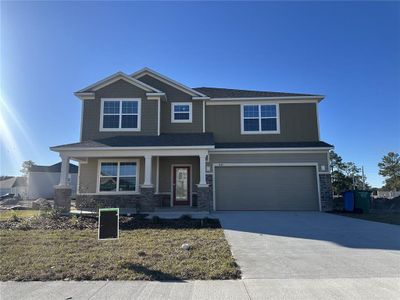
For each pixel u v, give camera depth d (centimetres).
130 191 1792
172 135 1867
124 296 477
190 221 1222
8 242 848
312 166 1781
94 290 502
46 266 623
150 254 712
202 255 706
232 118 1986
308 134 1947
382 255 723
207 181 1784
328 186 1758
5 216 1423
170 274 575
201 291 496
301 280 548
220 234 969
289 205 1756
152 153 1577
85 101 1881
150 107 1875
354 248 797
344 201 1758
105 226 724
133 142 1678
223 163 1794
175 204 1844
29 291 499
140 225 1140
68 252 735
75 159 1784
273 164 1784
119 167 1820
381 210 1859
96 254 713
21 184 5819
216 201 1769
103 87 1891
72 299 466
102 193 1772
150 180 1555
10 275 572
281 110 1975
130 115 1869
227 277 564
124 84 1889
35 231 1022
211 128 1980
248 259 689
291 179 1775
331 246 821
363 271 599
